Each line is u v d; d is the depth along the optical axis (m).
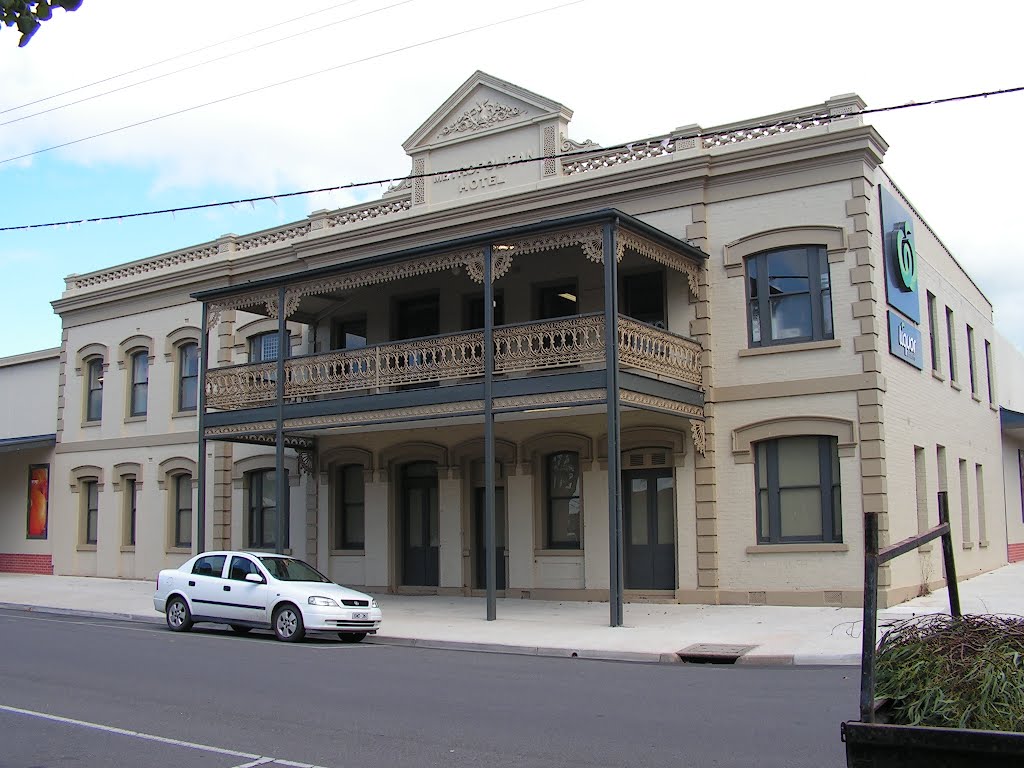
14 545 31.34
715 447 19.14
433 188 23.00
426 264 19.23
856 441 17.88
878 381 17.81
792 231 18.70
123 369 28.98
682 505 19.31
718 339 19.30
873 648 4.13
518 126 21.73
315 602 15.28
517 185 21.72
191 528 27.06
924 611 16.61
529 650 14.23
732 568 18.75
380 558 23.22
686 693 10.38
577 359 17.34
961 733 3.72
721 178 19.44
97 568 28.94
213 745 8.11
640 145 20.28
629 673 12.03
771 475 18.75
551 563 20.95
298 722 8.97
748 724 8.66
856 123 18.23
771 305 19.03
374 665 12.73
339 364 20.45
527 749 7.82
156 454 27.80
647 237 17.92
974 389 27.17
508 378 18.77
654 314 20.25
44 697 10.30
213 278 26.88
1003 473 29.91
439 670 12.28
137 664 12.68
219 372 22.44
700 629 15.50
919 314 21.05
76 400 30.17
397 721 8.98
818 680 11.20
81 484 29.83
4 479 32.00
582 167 21.05
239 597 16.14
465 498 22.27
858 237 18.14
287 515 25.12
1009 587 21.09
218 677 11.60
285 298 21.27
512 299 21.84
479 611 18.98
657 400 17.89
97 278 29.91
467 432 22.16
